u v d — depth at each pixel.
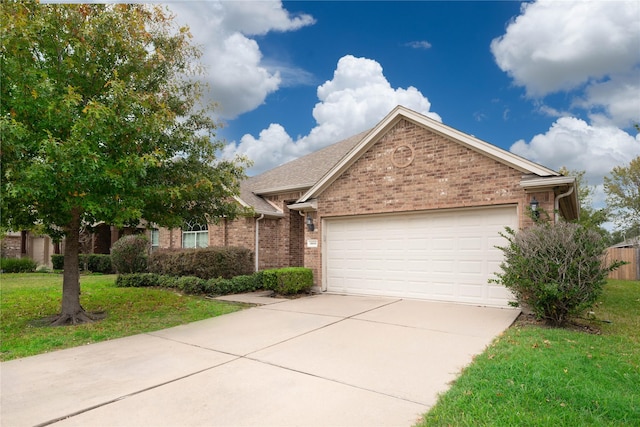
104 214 6.94
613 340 5.84
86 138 6.29
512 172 8.74
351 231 11.48
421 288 10.09
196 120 8.75
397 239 10.59
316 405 3.65
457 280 9.54
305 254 12.15
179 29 8.29
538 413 3.31
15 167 5.85
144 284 12.88
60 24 6.87
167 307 9.27
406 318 7.71
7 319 7.93
